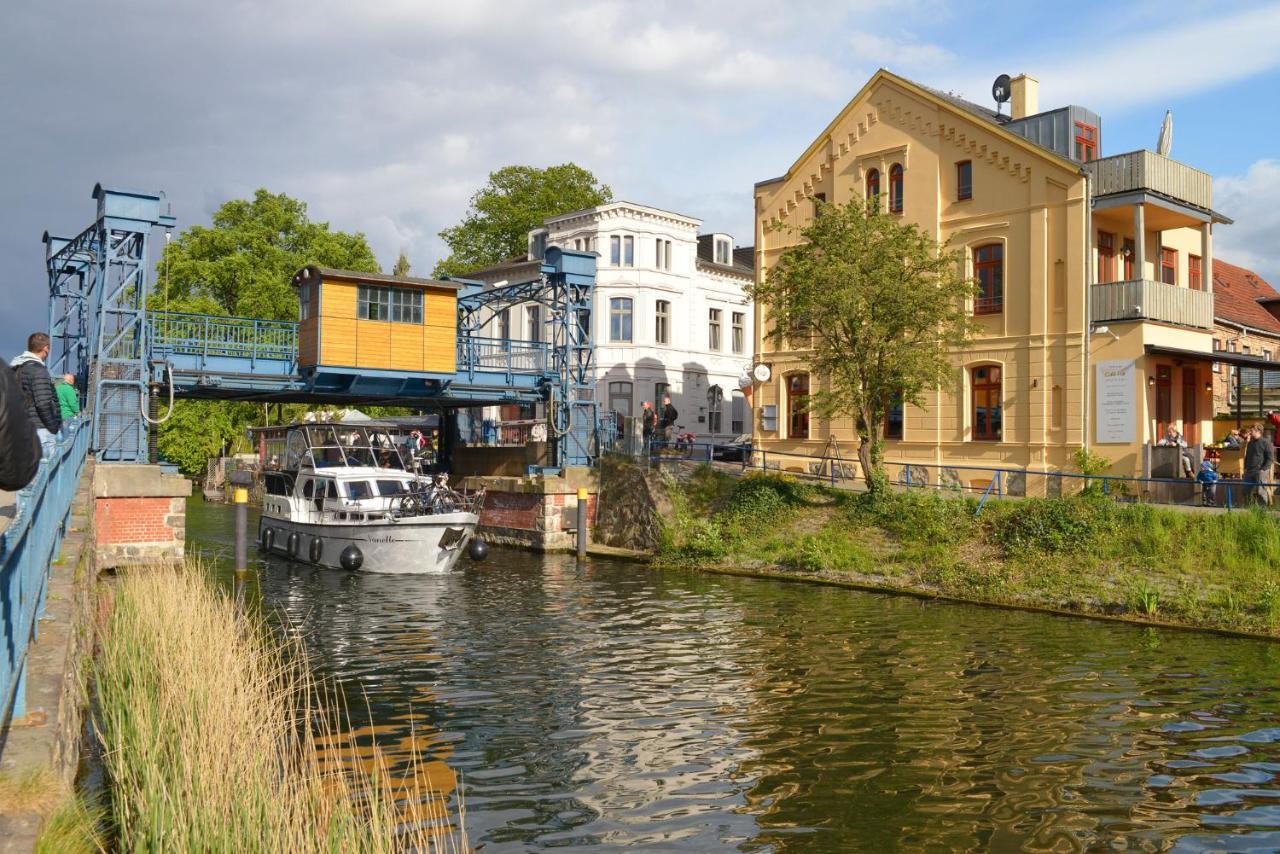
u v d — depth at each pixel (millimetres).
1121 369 24578
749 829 8445
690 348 46562
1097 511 20422
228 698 8641
